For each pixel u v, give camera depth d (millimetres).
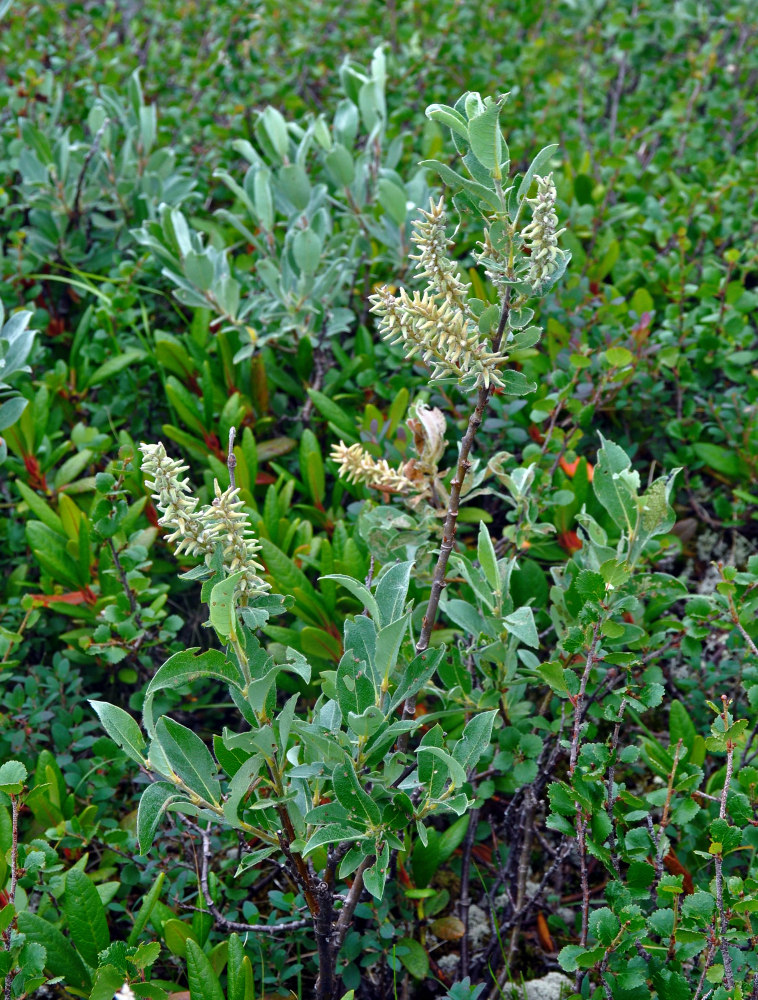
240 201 4414
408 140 4684
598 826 2070
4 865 2197
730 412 3504
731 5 6113
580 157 4797
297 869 1923
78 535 2957
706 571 3486
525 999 2412
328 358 3670
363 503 2883
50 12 5730
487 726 1934
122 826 2695
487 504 3408
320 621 2822
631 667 2430
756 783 2141
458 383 1868
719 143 5242
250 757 1752
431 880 2738
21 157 4062
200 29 6035
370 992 2428
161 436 3723
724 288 3668
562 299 3658
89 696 3146
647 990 1969
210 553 1728
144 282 4000
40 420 3324
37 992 2357
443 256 1785
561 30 6270
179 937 2164
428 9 5738
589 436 3578
